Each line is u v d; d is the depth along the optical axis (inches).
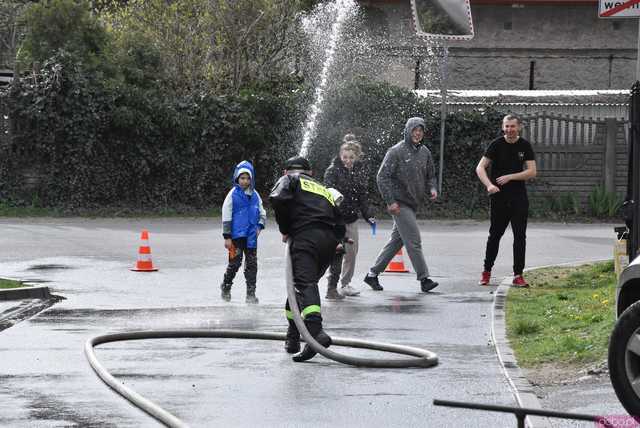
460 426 348.2
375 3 1763.0
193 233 1068.5
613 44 1859.0
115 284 719.1
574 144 1334.9
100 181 1284.4
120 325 557.0
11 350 484.4
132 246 945.5
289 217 473.1
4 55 1815.9
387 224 1213.1
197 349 494.3
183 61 1471.5
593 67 1863.9
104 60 1339.8
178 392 401.7
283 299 663.8
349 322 572.1
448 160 1332.4
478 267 832.3
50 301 649.0
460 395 394.6
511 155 705.0
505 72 1851.6
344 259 671.1
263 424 351.9
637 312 342.3
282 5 1491.1
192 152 1307.8
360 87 1336.1
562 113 1449.3
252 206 653.3
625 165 1333.7
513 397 390.0
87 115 1268.5
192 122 1304.1
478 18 1851.6
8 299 647.8
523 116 1330.0
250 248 649.6
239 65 1489.9
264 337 522.9
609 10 538.6
